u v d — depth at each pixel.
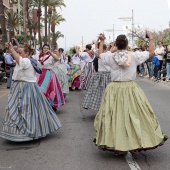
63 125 7.12
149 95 11.77
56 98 8.17
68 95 12.13
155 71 17.36
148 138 4.57
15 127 5.68
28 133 5.67
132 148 4.51
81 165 4.70
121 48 4.84
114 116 4.67
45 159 4.98
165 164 4.66
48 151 5.35
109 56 4.87
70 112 8.61
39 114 5.85
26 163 4.84
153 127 4.62
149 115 4.70
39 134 5.83
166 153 5.10
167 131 6.40
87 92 7.70
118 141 4.55
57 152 5.29
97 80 7.59
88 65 12.31
